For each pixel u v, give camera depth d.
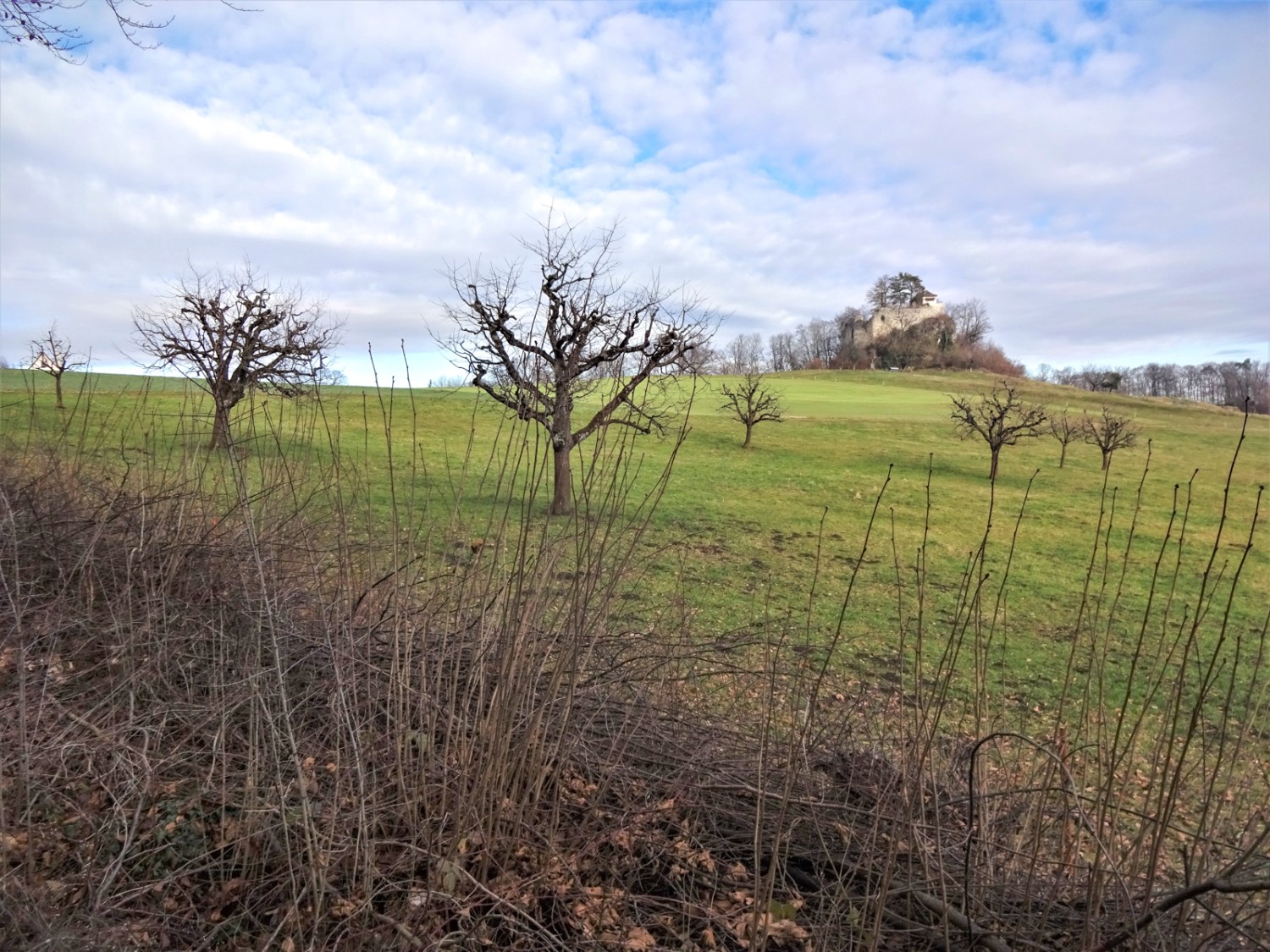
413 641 4.20
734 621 9.96
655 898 3.26
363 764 3.42
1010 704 8.48
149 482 5.15
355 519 4.97
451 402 37.16
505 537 3.76
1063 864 3.15
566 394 6.63
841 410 59.66
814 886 3.51
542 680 4.04
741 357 84.19
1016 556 22.11
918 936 3.24
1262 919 2.88
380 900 3.08
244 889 2.99
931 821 3.58
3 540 4.09
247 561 4.36
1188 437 55.78
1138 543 25.06
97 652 3.96
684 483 30.84
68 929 2.51
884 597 15.56
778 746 3.98
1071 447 49.31
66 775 3.12
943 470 39.59
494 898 2.97
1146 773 4.36
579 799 3.72
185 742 3.50
